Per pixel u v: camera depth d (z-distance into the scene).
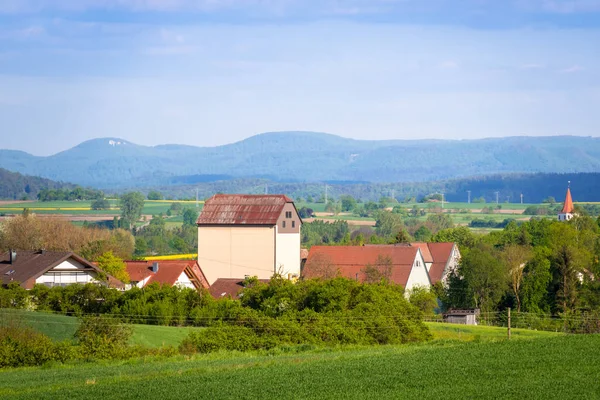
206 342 101.19
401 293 131.12
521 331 136.75
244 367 78.62
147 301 125.69
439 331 132.50
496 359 79.44
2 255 144.12
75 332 99.00
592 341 91.50
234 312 118.56
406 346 101.50
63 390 66.44
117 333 94.69
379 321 110.88
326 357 87.06
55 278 136.50
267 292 123.88
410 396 62.44
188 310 125.19
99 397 63.66
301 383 68.38
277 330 105.50
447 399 61.28
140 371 78.12
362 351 94.75
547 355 81.00
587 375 69.81
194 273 160.25
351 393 63.97
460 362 78.25
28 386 69.44
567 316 153.88
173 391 65.62
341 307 115.69
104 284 135.25
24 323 95.81
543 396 61.75
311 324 108.62
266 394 64.06
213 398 62.97
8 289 122.06
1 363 85.19
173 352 95.00
